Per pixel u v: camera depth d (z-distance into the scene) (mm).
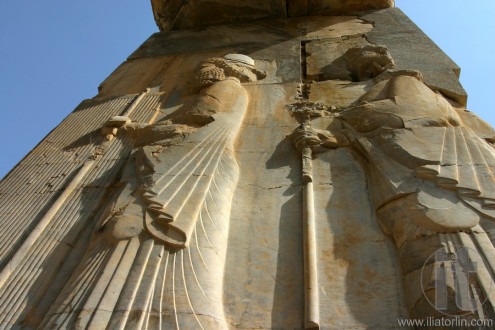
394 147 4520
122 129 5730
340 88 6203
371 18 8383
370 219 4145
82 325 3174
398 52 7004
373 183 4430
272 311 3500
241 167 4898
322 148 5031
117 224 3955
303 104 5844
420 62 6668
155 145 5035
